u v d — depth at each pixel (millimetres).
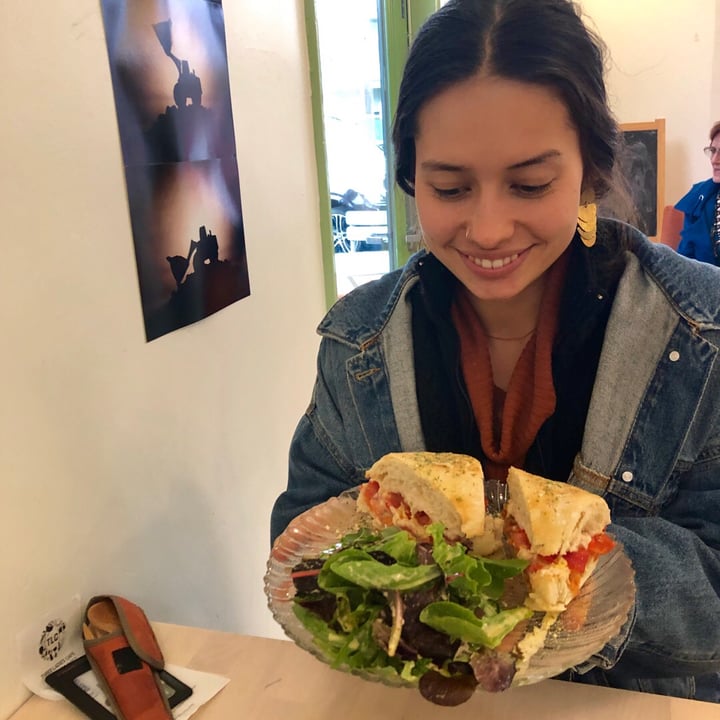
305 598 664
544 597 657
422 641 602
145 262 1030
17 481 798
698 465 841
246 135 1350
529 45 692
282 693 781
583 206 838
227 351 1298
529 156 709
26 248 806
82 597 910
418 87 748
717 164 2762
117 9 950
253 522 1426
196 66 1150
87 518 917
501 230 729
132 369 1012
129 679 785
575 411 869
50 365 846
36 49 817
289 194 1559
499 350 937
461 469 736
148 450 1055
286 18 1515
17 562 802
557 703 733
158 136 1052
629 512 859
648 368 848
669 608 729
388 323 979
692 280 864
